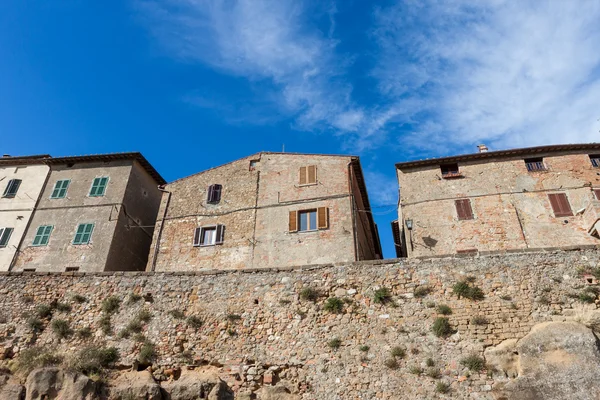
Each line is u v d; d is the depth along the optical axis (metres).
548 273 20.30
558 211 26.67
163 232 30.91
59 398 18.75
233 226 29.70
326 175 29.92
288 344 20.88
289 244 27.86
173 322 22.47
